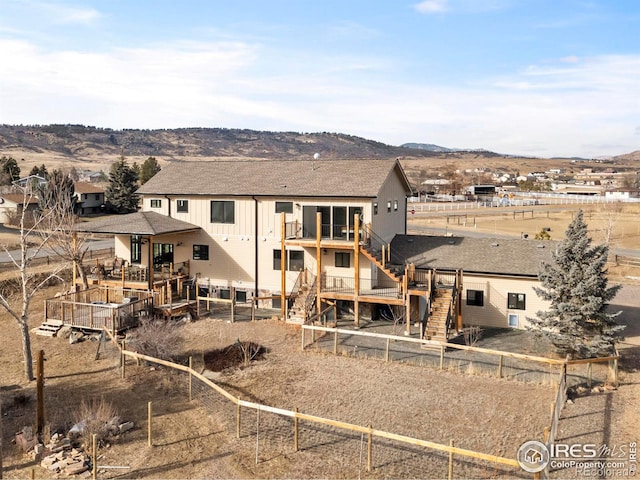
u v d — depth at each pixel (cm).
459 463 1599
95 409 1938
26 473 1584
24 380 2298
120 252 3797
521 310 3058
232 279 3572
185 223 3625
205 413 1970
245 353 2512
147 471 1584
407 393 2128
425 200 11712
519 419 1898
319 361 2508
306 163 3781
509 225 7738
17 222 6400
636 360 2552
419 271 3222
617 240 6494
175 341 2689
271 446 1719
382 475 1534
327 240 3219
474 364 2459
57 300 3059
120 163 8631
